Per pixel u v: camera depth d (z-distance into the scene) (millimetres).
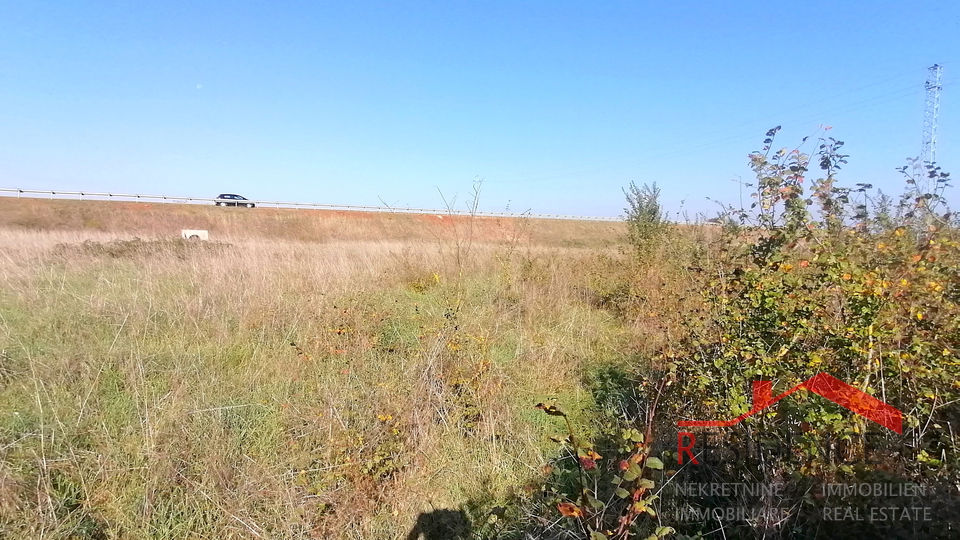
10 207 23547
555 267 9695
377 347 5359
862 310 2734
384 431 3551
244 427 3662
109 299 6293
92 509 2811
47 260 8734
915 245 2959
